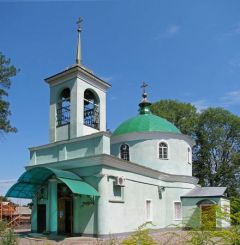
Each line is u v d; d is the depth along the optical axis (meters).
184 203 28.12
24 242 17.14
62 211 21.20
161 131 28.92
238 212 6.19
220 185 44.25
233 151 44.25
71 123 22.28
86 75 23.38
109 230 19.20
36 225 21.81
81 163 20.41
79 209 19.95
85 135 21.33
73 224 19.92
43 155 23.03
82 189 18.47
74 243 16.78
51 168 19.34
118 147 29.34
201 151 44.88
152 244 5.65
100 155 19.53
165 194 27.41
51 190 21.06
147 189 24.61
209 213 6.27
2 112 25.38
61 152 21.86
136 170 23.19
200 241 5.91
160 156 28.64
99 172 19.55
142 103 32.66
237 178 43.72
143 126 29.25
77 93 22.53
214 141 44.56
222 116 44.59
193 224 6.44
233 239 5.86
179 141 29.86
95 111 24.08
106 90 25.19
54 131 23.50
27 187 21.59
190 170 30.81
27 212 34.75
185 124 44.53
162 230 25.59
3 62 25.69
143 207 23.59
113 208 20.03
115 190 20.58
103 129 24.03
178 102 46.88
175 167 28.91
